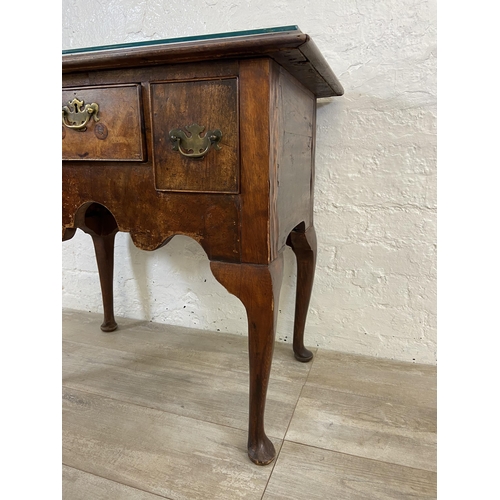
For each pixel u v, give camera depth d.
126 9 1.07
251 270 0.59
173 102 0.58
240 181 0.57
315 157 0.97
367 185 0.95
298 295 0.96
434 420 0.77
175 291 1.19
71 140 0.65
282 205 0.64
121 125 0.61
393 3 0.85
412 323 0.99
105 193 0.66
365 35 0.88
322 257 1.02
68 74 0.63
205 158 0.58
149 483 0.62
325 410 0.80
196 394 0.86
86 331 1.17
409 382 0.91
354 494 0.60
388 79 0.89
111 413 0.80
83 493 0.60
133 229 0.65
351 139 0.94
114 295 1.26
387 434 0.73
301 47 0.51
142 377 0.93
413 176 0.91
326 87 0.79
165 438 0.72
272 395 0.85
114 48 0.59
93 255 1.27
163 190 0.61
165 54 0.54
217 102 0.56
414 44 0.86
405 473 0.64
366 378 0.92
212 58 0.54
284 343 1.10
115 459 0.67
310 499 0.59
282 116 0.61
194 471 0.65
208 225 0.60
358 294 1.01
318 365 0.98
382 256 0.97
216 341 1.11
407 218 0.94
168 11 1.03
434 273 0.95
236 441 0.72
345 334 1.04
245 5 0.96
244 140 0.56
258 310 0.60
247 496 0.60
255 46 0.50
